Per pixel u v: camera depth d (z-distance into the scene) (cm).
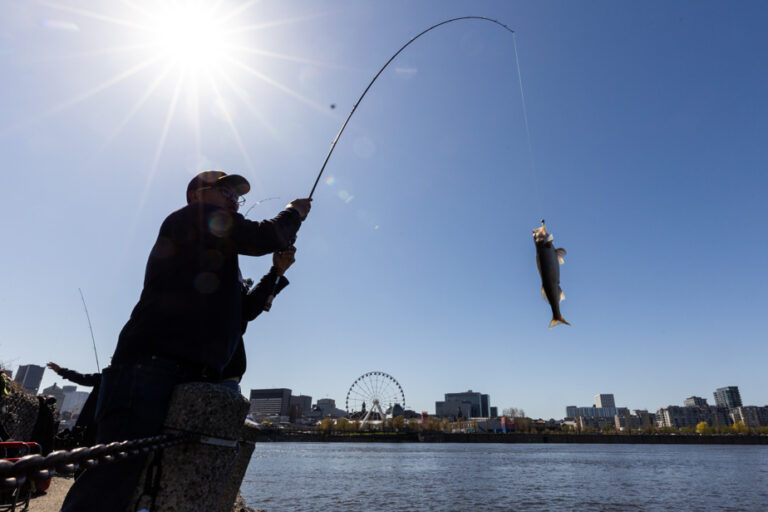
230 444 175
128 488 151
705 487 3578
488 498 2852
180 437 159
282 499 2648
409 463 6425
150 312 179
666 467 5847
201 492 163
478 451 11506
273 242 222
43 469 103
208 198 228
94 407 199
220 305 194
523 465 6097
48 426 916
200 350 181
